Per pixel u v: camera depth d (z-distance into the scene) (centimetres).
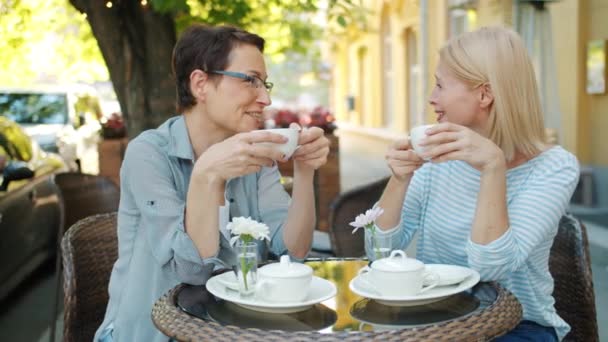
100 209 464
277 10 727
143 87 534
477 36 245
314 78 2789
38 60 869
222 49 246
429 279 215
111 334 246
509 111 240
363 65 2388
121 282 249
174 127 255
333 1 548
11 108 1032
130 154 246
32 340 504
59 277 395
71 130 1014
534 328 244
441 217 262
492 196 222
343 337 181
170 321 199
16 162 596
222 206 253
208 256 227
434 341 183
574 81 923
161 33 531
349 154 1988
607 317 499
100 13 518
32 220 623
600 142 906
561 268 277
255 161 220
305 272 205
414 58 1736
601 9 888
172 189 242
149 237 235
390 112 2084
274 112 933
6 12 735
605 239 732
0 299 545
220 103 247
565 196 241
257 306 201
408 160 248
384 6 1995
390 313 200
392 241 260
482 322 192
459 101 245
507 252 224
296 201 265
